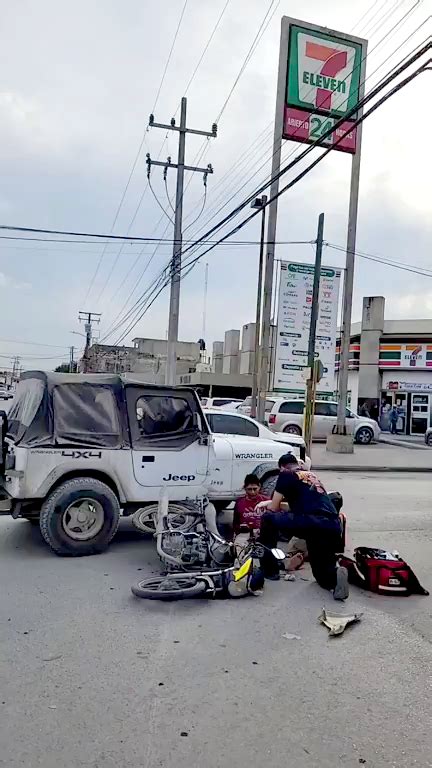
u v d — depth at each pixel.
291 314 21.31
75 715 3.43
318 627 4.94
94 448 7.00
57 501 6.70
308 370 16.48
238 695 3.73
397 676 4.08
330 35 19.55
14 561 6.57
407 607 5.50
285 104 19.30
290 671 4.10
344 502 11.20
